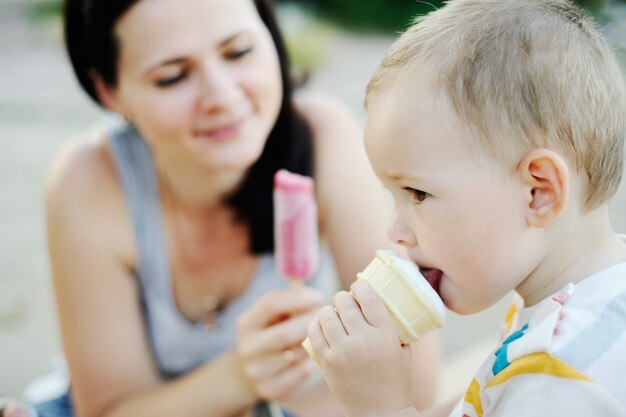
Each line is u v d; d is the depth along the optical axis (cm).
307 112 251
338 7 1033
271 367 199
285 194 192
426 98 133
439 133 132
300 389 246
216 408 209
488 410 131
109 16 195
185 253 239
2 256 466
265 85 208
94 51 211
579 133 130
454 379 273
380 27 1013
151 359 239
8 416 215
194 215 235
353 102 684
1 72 821
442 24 141
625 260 135
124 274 236
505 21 135
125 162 237
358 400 137
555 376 120
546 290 140
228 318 242
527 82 129
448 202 133
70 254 230
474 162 131
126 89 207
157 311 240
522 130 128
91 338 227
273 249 237
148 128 210
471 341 366
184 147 209
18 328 394
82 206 232
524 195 131
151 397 218
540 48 131
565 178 127
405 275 136
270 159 231
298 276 198
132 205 235
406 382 138
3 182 559
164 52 195
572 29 136
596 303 128
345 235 232
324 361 140
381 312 137
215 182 225
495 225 132
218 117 203
